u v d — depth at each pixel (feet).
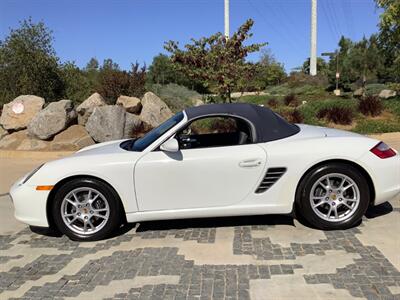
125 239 14.52
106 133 34.88
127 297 10.49
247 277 11.15
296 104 61.82
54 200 14.35
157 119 39.63
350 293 10.03
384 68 103.30
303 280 10.81
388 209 16.10
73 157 15.01
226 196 14.08
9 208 19.51
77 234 14.51
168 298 10.30
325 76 123.44
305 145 14.02
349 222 14.02
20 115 38.27
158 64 123.44
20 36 52.75
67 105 36.50
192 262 12.27
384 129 36.06
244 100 78.59
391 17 40.98
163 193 14.10
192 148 14.39
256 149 14.01
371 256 11.96
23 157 33.78
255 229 14.64
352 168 13.83
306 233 13.98
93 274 11.94
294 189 13.98
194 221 15.81
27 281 11.77
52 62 53.42
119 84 51.16
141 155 14.20
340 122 38.52
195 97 70.85
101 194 14.24
